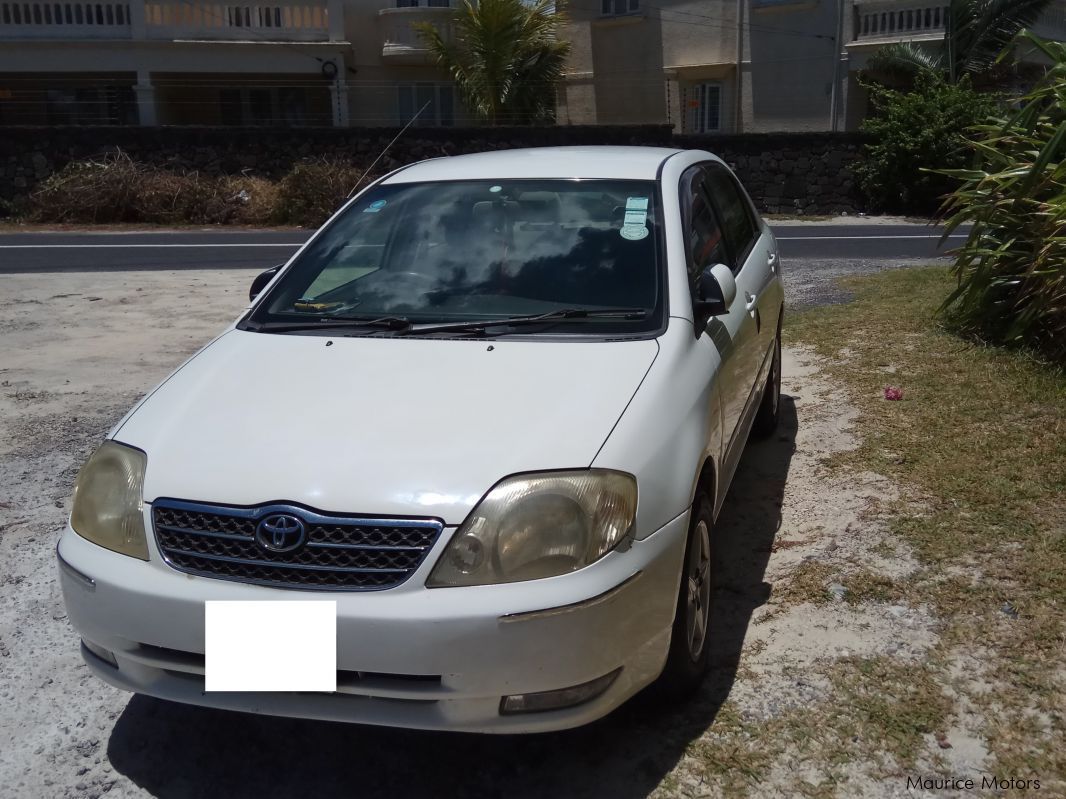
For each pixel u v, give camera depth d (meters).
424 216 4.13
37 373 7.22
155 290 11.04
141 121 24.45
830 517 4.37
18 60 23.84
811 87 24.20
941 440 4.97
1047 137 6.43
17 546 4.37
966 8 21.55
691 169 4.53
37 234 18.78
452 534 2.59
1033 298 6.16
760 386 4.82
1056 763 2.78
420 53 25.17
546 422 2.88
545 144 22.38
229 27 24.27
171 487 2.79
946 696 3.09
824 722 3.03
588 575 2.63
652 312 3.51
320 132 22.19
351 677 2.62
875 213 21.77
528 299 3.64
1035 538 3.91
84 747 3.11
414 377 3.17
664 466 2.90
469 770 2.96
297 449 2.84
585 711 2.69
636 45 26.50
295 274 4.03
